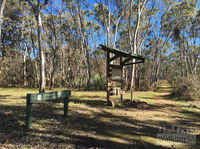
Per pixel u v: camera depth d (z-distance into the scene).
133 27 24.14
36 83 26.72
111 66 7.97
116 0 19.55
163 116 6.00
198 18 22.72
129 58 8.40
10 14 19.88
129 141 3.62
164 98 11.67
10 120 4.70
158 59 29.16
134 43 16.94
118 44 33.12
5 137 3.45
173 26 25.30
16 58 25.16
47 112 5.91
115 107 7.36
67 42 24.05
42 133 3.81
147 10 22.48
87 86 18.80
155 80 25.14
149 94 14.29
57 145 3.21
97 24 27.72
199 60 34.78
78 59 22.69
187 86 11.05
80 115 5.68
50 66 25.80
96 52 28.19
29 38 26.66
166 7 23.77
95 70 26.92
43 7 15.13
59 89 19.19
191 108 7.70
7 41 25.06
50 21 21.69
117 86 8.36
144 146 3.39
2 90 16.48
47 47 26.67
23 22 23.44
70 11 21.33
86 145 3.30
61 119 5.05
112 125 4.71
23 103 7.60
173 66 51.25
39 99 4.25
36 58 25.98
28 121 4.05
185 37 26.61
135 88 19.77
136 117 5.72
